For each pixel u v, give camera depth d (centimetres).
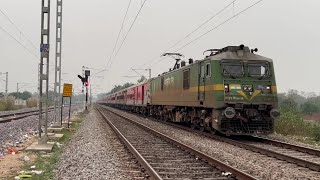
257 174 963
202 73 1903
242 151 1367
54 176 917
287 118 2308
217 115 1725
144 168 1009
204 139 1750
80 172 948
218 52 1898
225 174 927
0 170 999
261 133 1719
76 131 2250
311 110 5831
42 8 1480
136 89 4850
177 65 2730
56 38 2575
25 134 2033
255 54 1812
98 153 1277
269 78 1752
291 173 967
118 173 948
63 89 2530
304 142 1830
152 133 2039
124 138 1620
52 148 1409
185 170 999
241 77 1725
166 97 2795
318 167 1015
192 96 2067
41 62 1498
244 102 1695
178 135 1953
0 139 1714
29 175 915
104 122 2995
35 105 8519
